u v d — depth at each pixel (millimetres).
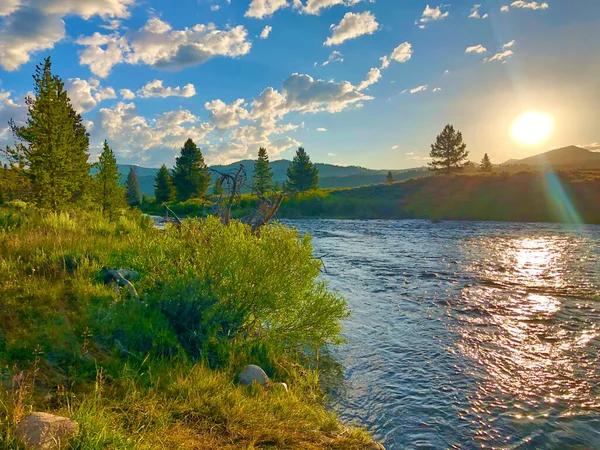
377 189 71312
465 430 5465
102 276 7797
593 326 9906
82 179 25969
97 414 3564
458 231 36906
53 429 3061
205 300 6738
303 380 6539
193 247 8023
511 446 5133
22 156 21672
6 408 3355
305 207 62531
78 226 13406
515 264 18953
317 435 4523
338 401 6176
